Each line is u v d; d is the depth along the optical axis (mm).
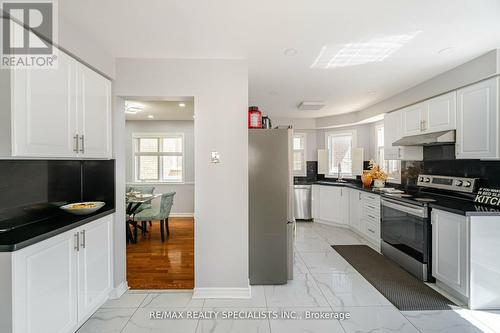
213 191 2398
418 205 2693
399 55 2328
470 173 2719
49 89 1633
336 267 3061
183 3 1562
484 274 2125
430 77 2920
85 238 1914
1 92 1392
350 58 2395
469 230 2119
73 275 1775
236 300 2336
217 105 2395
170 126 6004
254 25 1822
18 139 1421
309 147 5883
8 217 1683
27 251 1403
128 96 2400
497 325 1944
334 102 4137
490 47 2166
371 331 1890
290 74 2830
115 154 2375
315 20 1754
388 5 1586
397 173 4191
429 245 2617
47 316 1540
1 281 1312
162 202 4047
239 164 2404
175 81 2387
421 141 2910
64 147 1764
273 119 5684
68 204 2203
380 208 3551
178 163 6098
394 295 2393
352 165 5207
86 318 1928
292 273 2725
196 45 2133
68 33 1757
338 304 2258
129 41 2059
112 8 1610
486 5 1582
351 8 1615
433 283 2613
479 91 2344
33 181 1870
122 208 2488
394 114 3672
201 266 2404
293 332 1887
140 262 3289
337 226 4926
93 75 2082
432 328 1919
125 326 1961
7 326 1318
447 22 1774
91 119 2059
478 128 2355
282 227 2627
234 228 2410
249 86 3281
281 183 2625
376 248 3713
